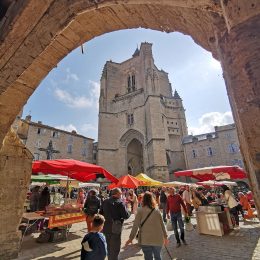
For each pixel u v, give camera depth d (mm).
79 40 2965
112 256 4137
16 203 5684
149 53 33812
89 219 6562
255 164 921
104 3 2029
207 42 1840
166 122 36062
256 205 980
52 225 7309
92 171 7652
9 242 5430
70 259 5801
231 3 1124
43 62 3020
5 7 2926
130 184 10406
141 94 33594
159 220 3857
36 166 7113
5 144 5562
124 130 33688
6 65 2822
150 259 3691
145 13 2377
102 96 36125
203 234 8305
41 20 2486
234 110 1142
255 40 1006
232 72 1109
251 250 5977
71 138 42594
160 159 26656
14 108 3309
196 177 12680
